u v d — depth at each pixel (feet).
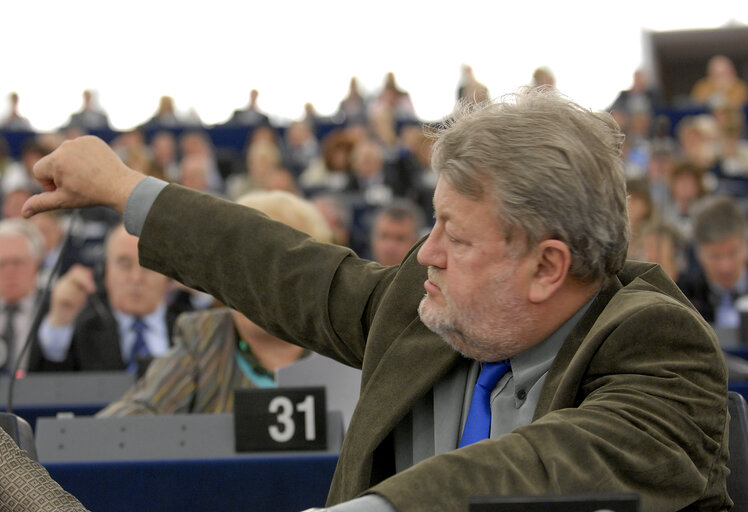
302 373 7.27
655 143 26.12
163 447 6.74
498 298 3.92
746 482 4.49
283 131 35.53
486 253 3.87
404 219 15.48
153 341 13.51
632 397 3.53
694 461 3.58
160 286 13.57
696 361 3.69
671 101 40.65
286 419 6.70
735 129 31.37
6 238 14.19
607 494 2.57
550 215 3.78
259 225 4.92
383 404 4.27
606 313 3.89
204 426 6.77
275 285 4.82
